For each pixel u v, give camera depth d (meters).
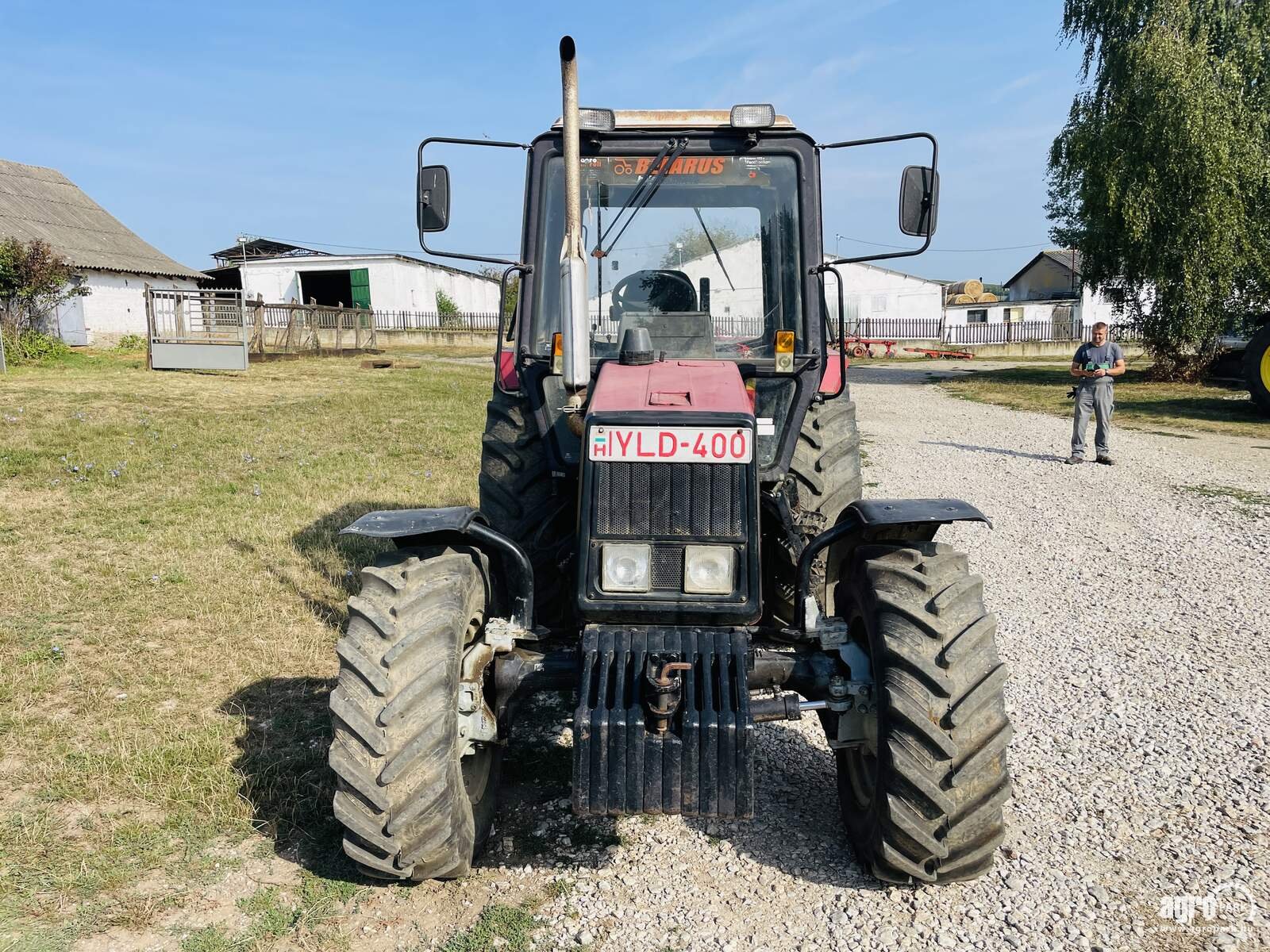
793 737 4.85
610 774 3.06
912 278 52.38
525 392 4.40
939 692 3.23
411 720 3.20
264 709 4.90
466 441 13.34
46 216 32.88
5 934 3.20
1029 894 3.52
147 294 21.28
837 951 3.23
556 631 3.87
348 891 3.49
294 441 12.77
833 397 4.43
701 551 3.27
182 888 3.50
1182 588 7.18
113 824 3.86
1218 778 4.34
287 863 3.66
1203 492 10.80
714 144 4.46
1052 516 9.70
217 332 22.75
